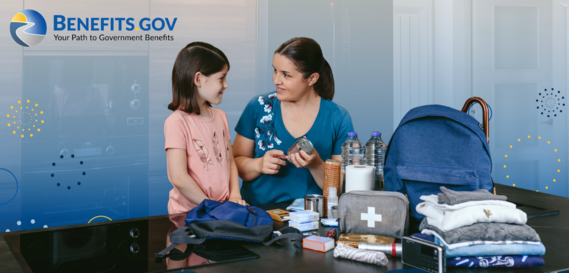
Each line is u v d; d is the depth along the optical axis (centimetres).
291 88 163
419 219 116
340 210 110
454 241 88
